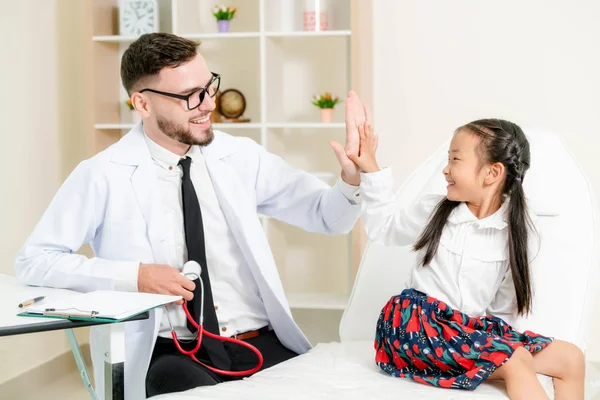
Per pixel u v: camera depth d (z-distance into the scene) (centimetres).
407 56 319
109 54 334
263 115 306
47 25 325
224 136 202
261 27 305
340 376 161
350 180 184
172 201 190
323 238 335
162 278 174
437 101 318
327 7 324
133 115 334
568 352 160
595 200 197
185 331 184
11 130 297
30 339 308
